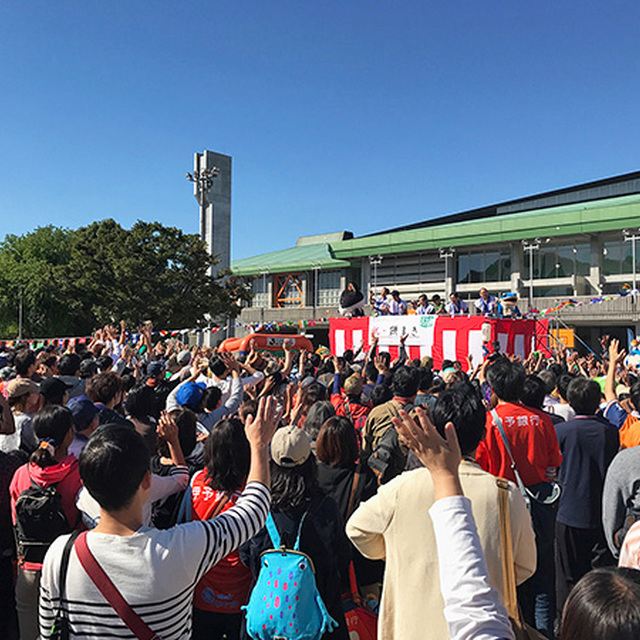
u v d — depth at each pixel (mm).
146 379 7016
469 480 2289
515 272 43188
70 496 3246
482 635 1421
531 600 3697
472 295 45188
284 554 2586
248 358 6797
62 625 1868
